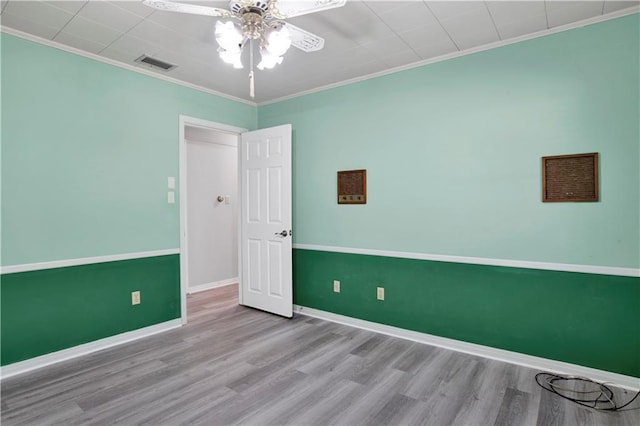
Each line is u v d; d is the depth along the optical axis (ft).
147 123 11.07
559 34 8.34
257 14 5.90
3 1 7.22
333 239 12.35
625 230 7.74
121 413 6.95
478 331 9.56
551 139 8.50
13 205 8.52
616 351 7.87
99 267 10.02
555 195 8.45
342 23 8.11
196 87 12.28
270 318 12.65
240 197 14.12
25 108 8.67
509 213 9.06
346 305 12.07
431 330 10.31
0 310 8.34
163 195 11.50
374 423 6.66
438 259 10.14
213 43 9.12
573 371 8.31
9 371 8.43
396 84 10.80
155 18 7.91
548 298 8.60
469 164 9.60
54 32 8.55
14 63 8.48
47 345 9.05
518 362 8.98
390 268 11.05
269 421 6.72
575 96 8.20
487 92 9.30
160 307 11.39
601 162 7.95
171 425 6.58
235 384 8.04
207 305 14.23
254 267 13.67
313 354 9.62
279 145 12.71
